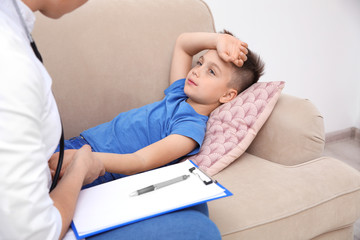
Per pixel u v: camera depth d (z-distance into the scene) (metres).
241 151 1.18
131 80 1.35
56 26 1.25
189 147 1.17
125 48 1.34
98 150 1.21
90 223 0.64
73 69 1.27
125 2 1.37
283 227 0.98
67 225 0.58
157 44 1.39
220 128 1.22
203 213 0.78
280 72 2.13
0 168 0.43
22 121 0.45
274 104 1.22
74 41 1.27
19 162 0.45
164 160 1.12
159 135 1.26
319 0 2.06
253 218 0.95
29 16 0.59
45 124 0.54
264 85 1.25
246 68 1.33
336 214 1.07
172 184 0.75
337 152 2.24
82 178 0.67
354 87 2.37
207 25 1.50
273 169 1.16
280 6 1.98
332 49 2.21
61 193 0.61
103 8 1.33
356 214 1.12
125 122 1.26
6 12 0.55
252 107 1.22
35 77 0.47
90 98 1.30
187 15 1.45
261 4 1.93
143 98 1.38
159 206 0.68
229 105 1.27
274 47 2.05
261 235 0.95
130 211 0.67
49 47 1.23
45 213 0.49
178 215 0.68
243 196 1.02
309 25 2.09
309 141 1.16
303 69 2.18
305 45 2.13
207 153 1.17
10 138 0.44
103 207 0.69
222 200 1.00
